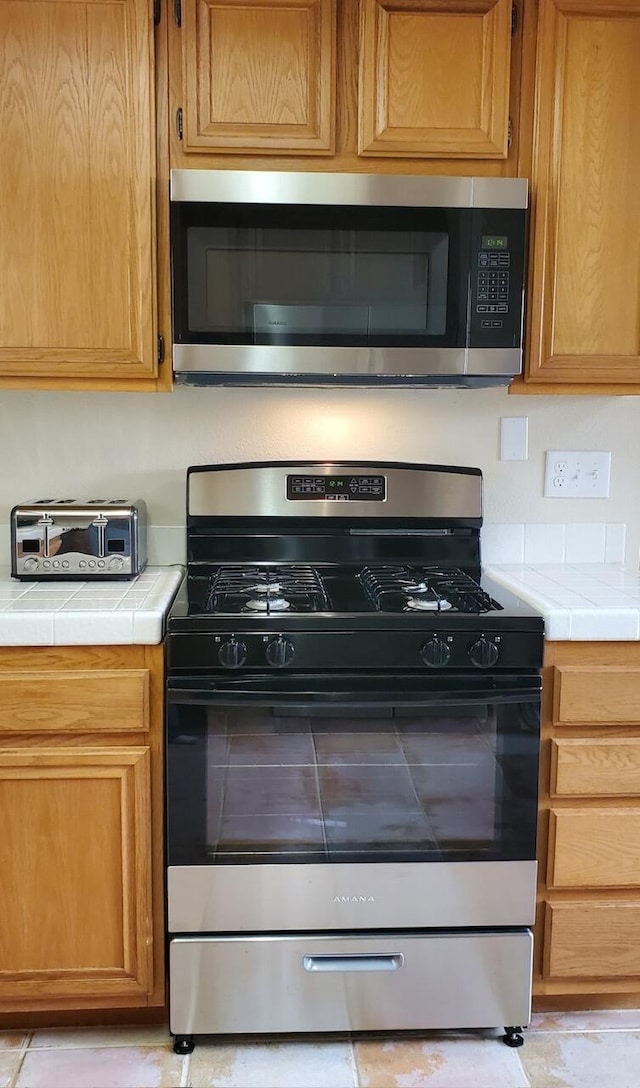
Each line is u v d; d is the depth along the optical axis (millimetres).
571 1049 1733
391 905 1688
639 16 1779
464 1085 1629
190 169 1756
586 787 1702
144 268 1771
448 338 1808
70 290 1771
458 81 1778
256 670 1615
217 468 2068
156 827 1676
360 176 1749
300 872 1664
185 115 1748
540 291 1836
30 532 1893
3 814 1640
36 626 1594
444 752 1658
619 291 1849
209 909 1664
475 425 2170
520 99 1803
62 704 1613
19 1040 1744
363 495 2094
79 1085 1620
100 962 1694
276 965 1683
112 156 1740
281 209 1749
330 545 2102
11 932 1673
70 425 2098
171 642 1585
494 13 1759
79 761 1628
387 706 1621
